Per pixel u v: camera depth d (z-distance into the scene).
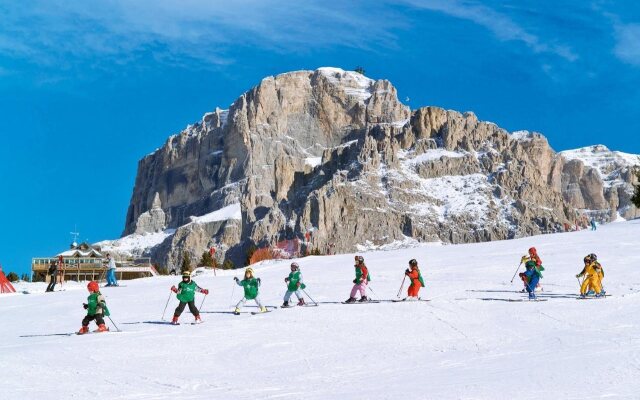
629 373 14.97
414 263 28.50
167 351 20.52
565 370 15.66
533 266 27.39
